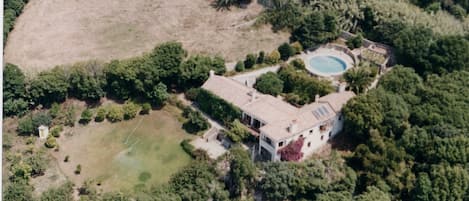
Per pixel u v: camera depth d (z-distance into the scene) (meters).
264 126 92.50
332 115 97.31
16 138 98.62
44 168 90.81
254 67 115.38
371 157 88.94
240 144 96.38
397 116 95.88
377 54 121.75
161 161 95.38
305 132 93.00
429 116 96.75
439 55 114.31
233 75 111.94
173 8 132.50
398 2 136.75
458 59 113.00
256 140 96.25
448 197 82.94
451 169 84.06
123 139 100.06
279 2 128.25
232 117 100.25
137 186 89.75
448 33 128.75
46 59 113.44
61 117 103.25
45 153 95.56
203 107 104.81
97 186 89.44
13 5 126.69
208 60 109.69
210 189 83.75
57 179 90.25
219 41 121.50
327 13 124.50
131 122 103.94
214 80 105.25
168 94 107.38
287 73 110.75
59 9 131.25
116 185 89.88
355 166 92.25
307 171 86.69
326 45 125.44
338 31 126.69
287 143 91.38
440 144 89.50
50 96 104.88
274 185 85.06
